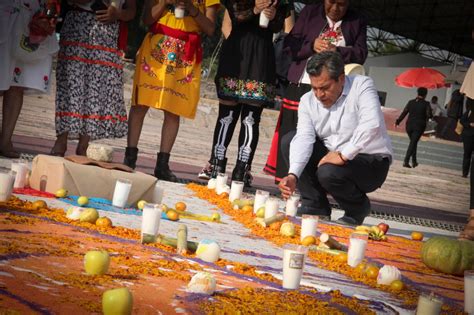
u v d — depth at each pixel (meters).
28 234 4.23
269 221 6.58
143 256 4.17
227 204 7.78
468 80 8.08
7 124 9.00
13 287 2.96
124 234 4.84
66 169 6.26
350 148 7.64
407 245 7.18
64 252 3.85
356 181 7.89
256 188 11.03
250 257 4.94
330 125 7.82
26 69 8.83
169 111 9.36
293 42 9.04
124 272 3.61
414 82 38.34
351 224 8.19
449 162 31.78
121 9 9.04
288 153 8.66
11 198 5.38
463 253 5.61
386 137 7.92
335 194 7.99
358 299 3.98
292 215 7.73
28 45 8.64
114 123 9.26
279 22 9.70
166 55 9.31
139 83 9.30
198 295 3.38
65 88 8.94
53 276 3.28
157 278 3.62
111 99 9.19
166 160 9.66
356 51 8.72
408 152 25.98
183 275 3.79
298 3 35.53
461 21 41.06
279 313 3.24
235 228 6.29
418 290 4.71
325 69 7.20
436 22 41.94
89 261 3.45
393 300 4.17
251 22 9.70
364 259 5.50
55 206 5.69
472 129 20.55
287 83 9.89
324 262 5.23
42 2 8.84
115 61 9.19
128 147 9.48
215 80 9.88
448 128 36.38
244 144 9.97
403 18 41.94
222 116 9.96
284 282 3.97
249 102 9.71
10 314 2.58
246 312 3.20
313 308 3.49
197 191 8.70
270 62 9.75
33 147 11.12
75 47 8.91
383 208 11.73
